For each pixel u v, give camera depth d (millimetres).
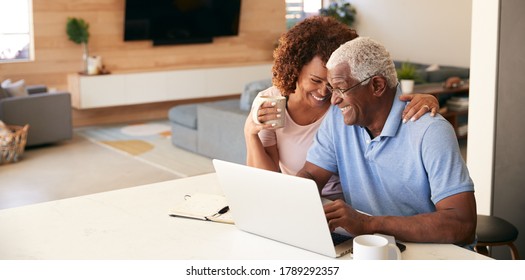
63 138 7504
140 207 2275
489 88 3295
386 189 2127
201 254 1853
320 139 2314
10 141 6617
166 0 9078
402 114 2037
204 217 2131
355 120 2049
